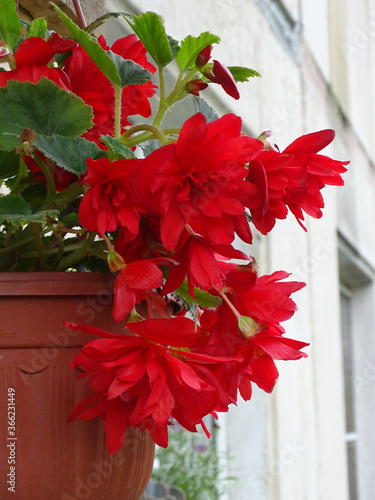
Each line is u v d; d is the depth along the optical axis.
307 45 2.76
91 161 0.69
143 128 0.78
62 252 0.82
